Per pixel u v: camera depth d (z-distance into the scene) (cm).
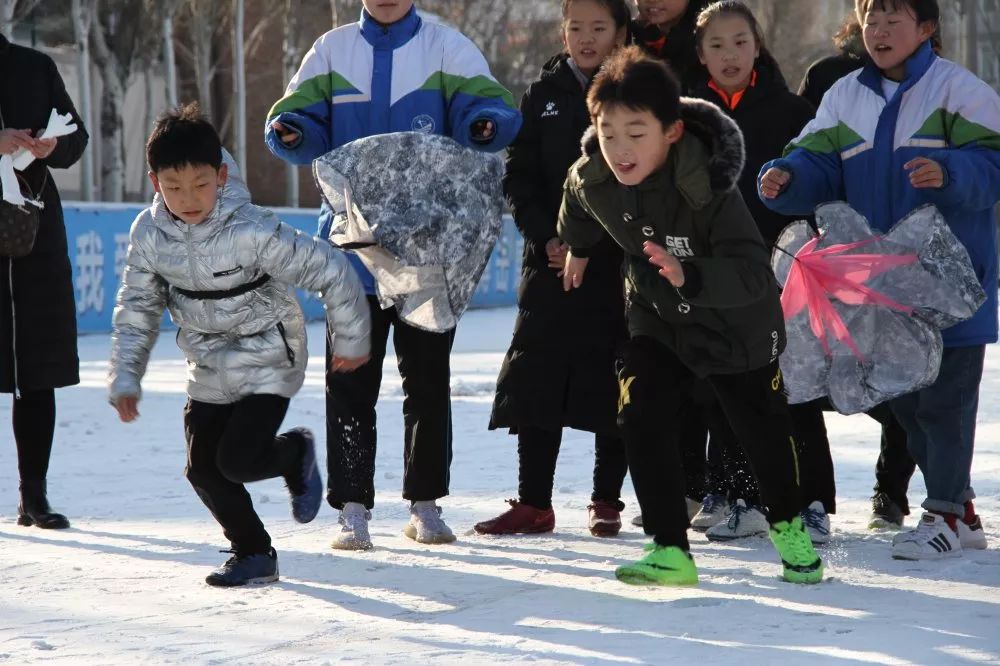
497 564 880
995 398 1798
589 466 1310
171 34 5228
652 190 761
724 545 952
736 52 973
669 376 806
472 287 921
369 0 961
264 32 6247
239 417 805
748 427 813
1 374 1040
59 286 1072
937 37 936
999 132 873
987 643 657
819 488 948
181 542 969
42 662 645
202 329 814
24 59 1077
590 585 811
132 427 1659
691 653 645
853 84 930
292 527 1030
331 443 948
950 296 866
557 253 980
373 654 652
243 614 741
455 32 976
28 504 1042
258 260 794
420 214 898
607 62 762
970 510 918
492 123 927
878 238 884
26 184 1052
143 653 659
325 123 973
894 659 629
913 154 899
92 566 881
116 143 5356
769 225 988
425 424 950
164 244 796
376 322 946
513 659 638
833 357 900
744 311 781
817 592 782
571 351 985
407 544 955
